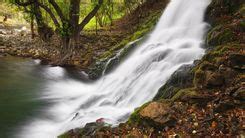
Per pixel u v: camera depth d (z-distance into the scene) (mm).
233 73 9141
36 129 10773
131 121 8758
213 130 7590
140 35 20078
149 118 8219
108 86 15305
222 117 7883
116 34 31938
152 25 20391
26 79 17500
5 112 12234
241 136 7156
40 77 18141
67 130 9914
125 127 8609
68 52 21531
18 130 10609
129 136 8008
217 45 12555
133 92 12664
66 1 23906
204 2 17047
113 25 42094
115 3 43969
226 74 9141
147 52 15875
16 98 14047
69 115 12203
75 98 14562
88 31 35719
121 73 16312
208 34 13570
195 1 17609
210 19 15602
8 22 46312
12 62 21375
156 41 17609
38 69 19969
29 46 26891
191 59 12867
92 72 18594
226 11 14938
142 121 8383
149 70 13766
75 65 21031
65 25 21516
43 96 14648
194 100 8703
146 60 15008
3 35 32625
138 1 40406
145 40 18125
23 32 37188
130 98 12406
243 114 7746
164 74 12352
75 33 21953
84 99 14062
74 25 21641
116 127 8742
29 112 12359
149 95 11789
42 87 16188
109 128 8680
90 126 8984
